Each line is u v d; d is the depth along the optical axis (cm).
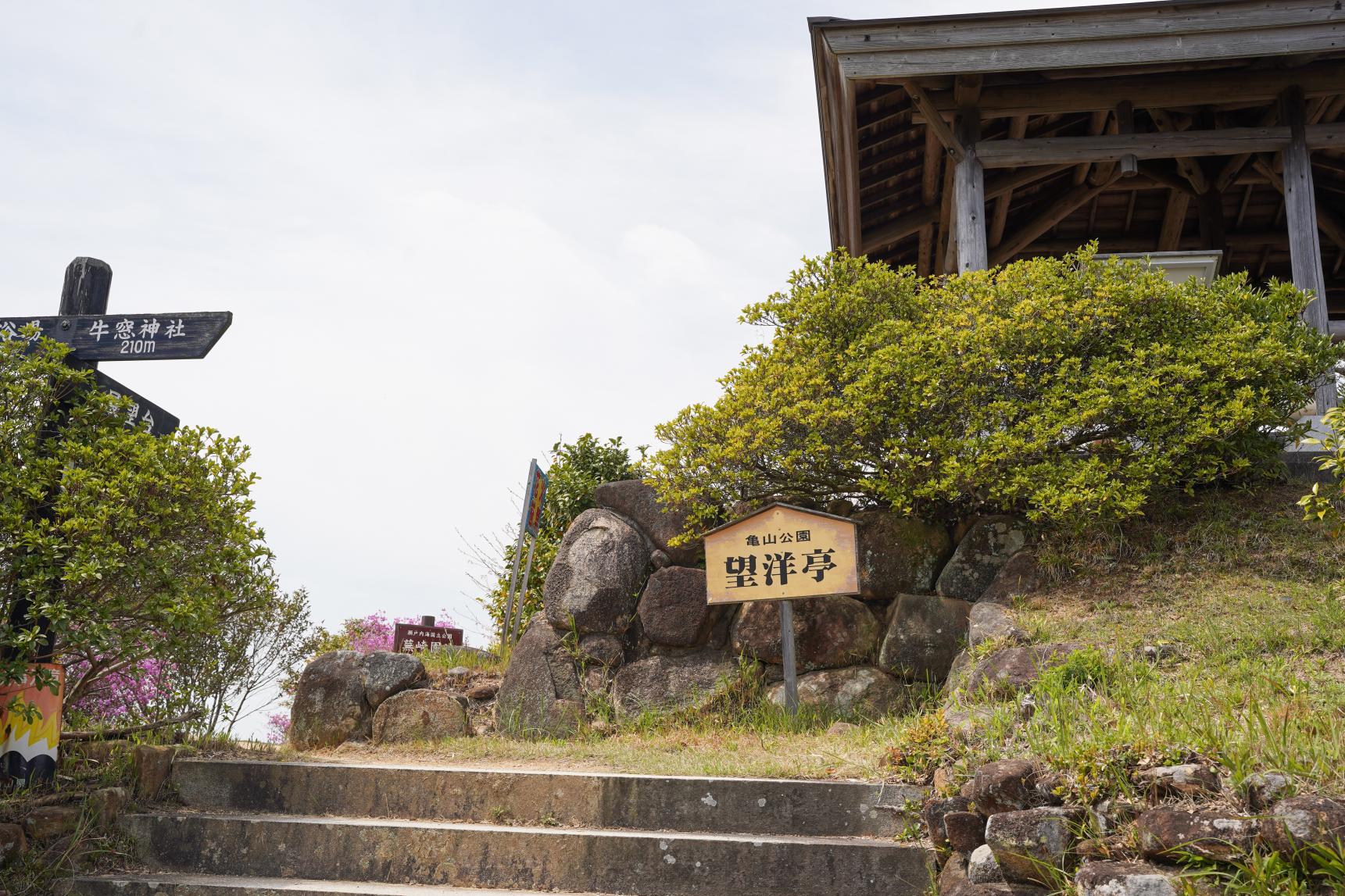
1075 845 393
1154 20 926
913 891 456
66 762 564
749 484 772
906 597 723
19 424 538
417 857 501
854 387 727
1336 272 1416
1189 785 385
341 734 720
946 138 984
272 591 620
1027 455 712
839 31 936
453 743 678
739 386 774
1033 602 670
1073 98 1011
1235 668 529
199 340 565
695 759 589
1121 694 496
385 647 1082
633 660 765
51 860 495
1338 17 913
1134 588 662
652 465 783
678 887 477
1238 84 1000
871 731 629
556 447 1123
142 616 546
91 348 574
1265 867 345
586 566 786
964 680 596
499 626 1146
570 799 534
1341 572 637
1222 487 758
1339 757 386
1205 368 721
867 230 1271
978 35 930
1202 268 1023
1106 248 1380
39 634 508
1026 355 741
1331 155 1207
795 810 508
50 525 516
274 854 514
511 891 482
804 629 736
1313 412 862
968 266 959
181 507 552
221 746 646
